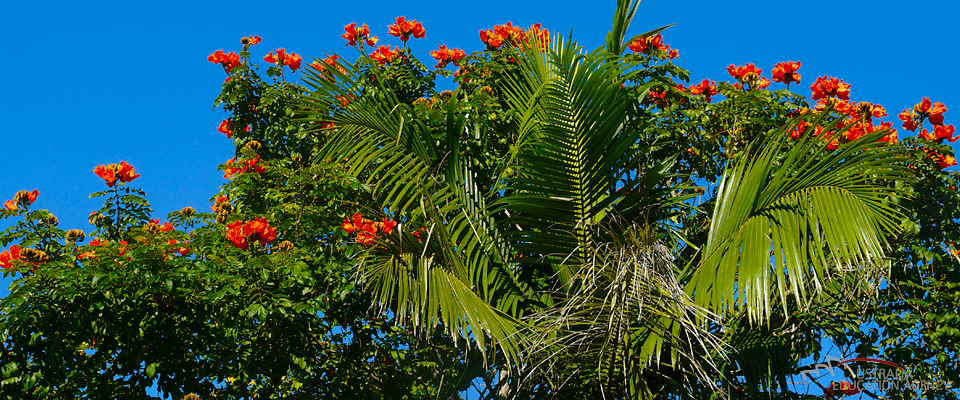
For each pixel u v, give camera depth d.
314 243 5.23
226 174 5.86
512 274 5.15
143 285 4.27
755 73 6.46
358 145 5.36
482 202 5.34
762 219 4.31
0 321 4.02
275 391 5.18
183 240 4.67
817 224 4.14
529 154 4.80
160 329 4.36
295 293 4.65
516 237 5.07
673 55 6.39
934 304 5.12
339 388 5.10
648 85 4.85
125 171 5.75
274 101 6.54
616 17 5.33
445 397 5.72
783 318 5.04
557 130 4.75
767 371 5.04
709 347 4.93
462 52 6.97
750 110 5.94
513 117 5.97
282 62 6.82
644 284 3.99
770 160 4.39
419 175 5.05
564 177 4.84
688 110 6.16
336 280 4.82
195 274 4.29
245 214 5.14
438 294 4.66
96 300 4.16
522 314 5.12
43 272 4.14
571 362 4.67
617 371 4.60
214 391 4.82
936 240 5.49
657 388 5.12
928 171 5.61
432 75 6.91
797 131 5.77
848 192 4.21
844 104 5.69
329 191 5.26
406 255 4.75
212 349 4.79
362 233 4.84
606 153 4.82
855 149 4.25
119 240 5.48
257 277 4.48
